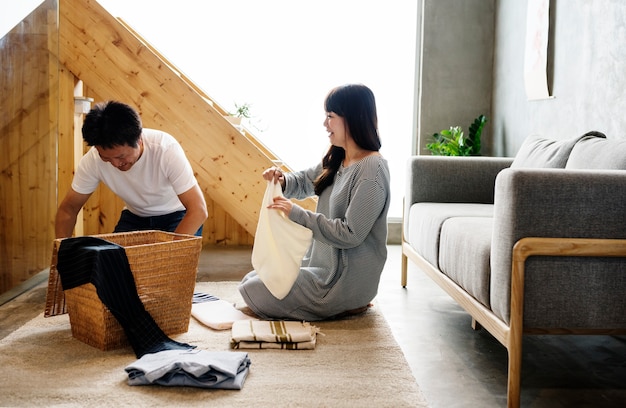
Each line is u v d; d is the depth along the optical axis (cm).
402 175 557
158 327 243
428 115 536
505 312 205
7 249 303
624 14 325
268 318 281
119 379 212
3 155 289
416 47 539
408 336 282
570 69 388
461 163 372
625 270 202
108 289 234
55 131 361
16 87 301
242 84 537
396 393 205
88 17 398
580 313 202
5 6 285
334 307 280
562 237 200
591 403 210
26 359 229
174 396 198
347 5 539
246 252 478
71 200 291
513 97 485
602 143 268
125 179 288
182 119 399
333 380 214
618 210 200
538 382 228
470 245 246
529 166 322
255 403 194
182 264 255
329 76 542
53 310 266
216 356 218
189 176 290
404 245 378
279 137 543
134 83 400
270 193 285
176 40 530
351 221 272
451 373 238
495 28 527
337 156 298
